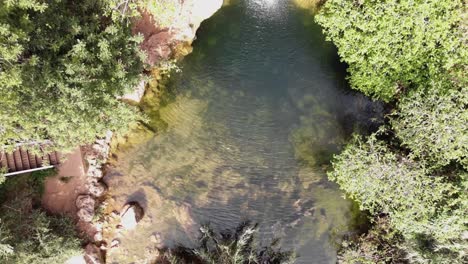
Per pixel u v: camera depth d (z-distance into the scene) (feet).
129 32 46.16
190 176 55.67
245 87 56.70
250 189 55.67
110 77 43.09
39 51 40.47
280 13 55.06
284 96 56.08
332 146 54.95
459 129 39.52
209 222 55.11
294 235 54.90
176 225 54.95
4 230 44.34
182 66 56.18
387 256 49.73
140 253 54.08
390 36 41.91
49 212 51.65
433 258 43.91
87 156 53.47
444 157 41.04
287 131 55.93
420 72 43.96
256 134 56.44
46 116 37.45
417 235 45.80
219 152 56.03
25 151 49.57
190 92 56.44
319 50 55.01
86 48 42.14
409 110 41.83
